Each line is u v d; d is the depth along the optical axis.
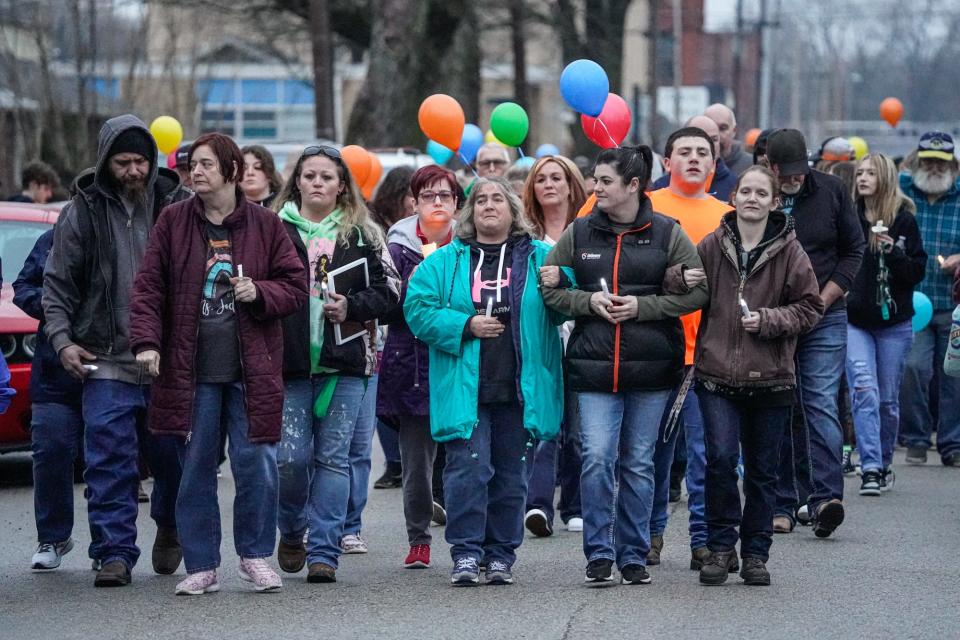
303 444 19.36
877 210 26.30
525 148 89.62
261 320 18.19
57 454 20.00
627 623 16.98
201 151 18.09
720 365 18.52
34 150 78.50
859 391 26.38
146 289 18.05
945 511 24.83
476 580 19.08
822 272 22.22
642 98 96.69
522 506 19.30
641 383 18.50
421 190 21.73
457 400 18.66
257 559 18.73
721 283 18.70
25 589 19.06
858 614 17.44
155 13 96.38
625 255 18.55
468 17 73.88
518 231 19.12
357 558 21.31
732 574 19.77
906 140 98.12
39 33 75.06
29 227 29.17
